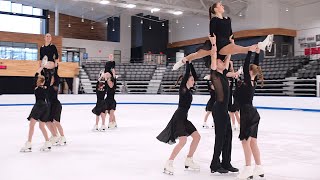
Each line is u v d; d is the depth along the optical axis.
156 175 4.19
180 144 4.25
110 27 32.72
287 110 15.45
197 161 5.02
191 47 29.50
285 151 5.79
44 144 5.88
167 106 17.78
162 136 4.40
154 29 30.73
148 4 19.69
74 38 30.83
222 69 4.15
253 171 4.16
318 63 20.12
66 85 24.39
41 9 30.16
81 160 5.02
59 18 30.91
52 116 6.14
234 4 23.62
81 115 12.54
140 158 5.20
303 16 24.09
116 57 31.33
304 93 18.98
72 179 3.96
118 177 4.07
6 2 28.19
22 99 17.50
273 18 23.89
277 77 20.75
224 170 4.22
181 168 4.57
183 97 4.33
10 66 22.42
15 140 6.87
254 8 24.56
